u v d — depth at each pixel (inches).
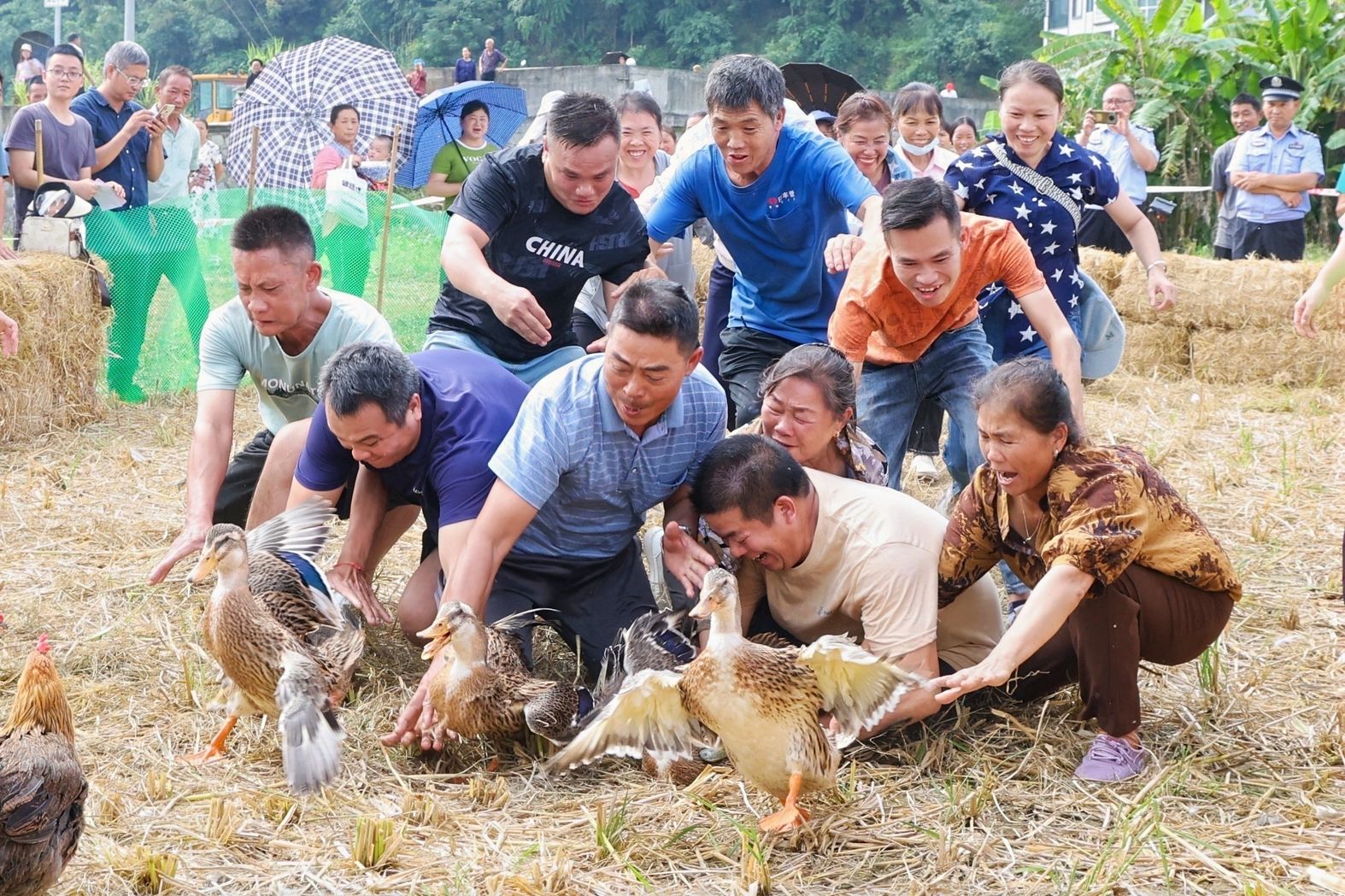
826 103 403.2
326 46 693.3
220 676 191.5
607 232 225.3
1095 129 552.7
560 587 193.6
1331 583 230.8
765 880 137.8
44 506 275.6
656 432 178.7
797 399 176.4
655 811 155.2
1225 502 283.3
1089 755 165.2
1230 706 181.2
